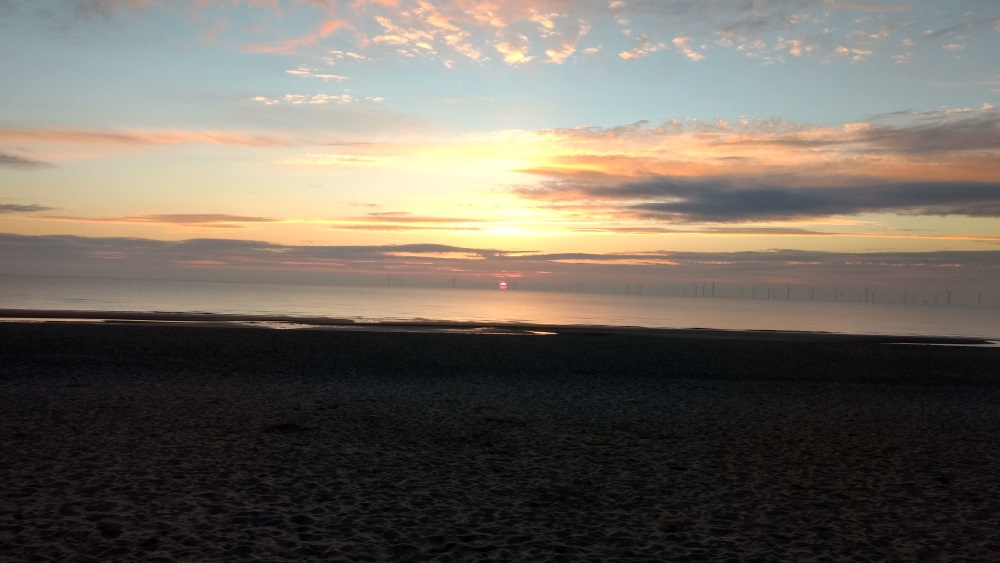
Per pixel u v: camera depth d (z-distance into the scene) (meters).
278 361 23.38
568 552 6.86
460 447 11.77
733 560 6.76
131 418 13.05
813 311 131.75
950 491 9.69
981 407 18.52
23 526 6.95
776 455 11.84
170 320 43.00
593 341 36.00
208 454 10.51
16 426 11.84
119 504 7.84
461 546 6.92
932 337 50.44
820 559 6.85
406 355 26.67
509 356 27.67
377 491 8.91
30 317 41.56
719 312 104.50
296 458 10.51
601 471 10.41
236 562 6.23
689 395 19.09
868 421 15.66
